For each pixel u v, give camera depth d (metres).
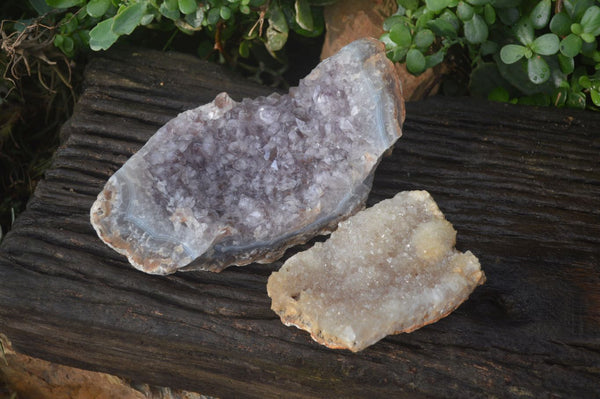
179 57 0.89
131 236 0.76
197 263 0.78
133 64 0.88
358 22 0.89
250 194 0.78
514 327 0.79
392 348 0.78
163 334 0.79
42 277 0.80
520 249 0.81
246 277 0.81
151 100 0.87
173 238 0.76
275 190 0.78
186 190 0.77
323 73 0.80
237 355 0.79
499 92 0.90
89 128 0.85
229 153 0.78
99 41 0.83
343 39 0.89
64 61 0.91
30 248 0.81
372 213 0.78
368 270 0.76
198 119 0.79
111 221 0.76
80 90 0.94
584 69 0.88
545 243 0.82
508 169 0.85
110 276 0.80
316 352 0.79
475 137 0.86
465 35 0.85
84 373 0.85
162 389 0.85
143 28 0.93
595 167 0.85
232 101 0.79
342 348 0.77
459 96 0.92
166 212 0.77
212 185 0.78
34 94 0.93
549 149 0.85
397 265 0.76
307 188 0.78
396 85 0.79
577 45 0.83
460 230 0.82
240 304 0.80
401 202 0.78
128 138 0.85
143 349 0.81
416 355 0.78
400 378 0.78
